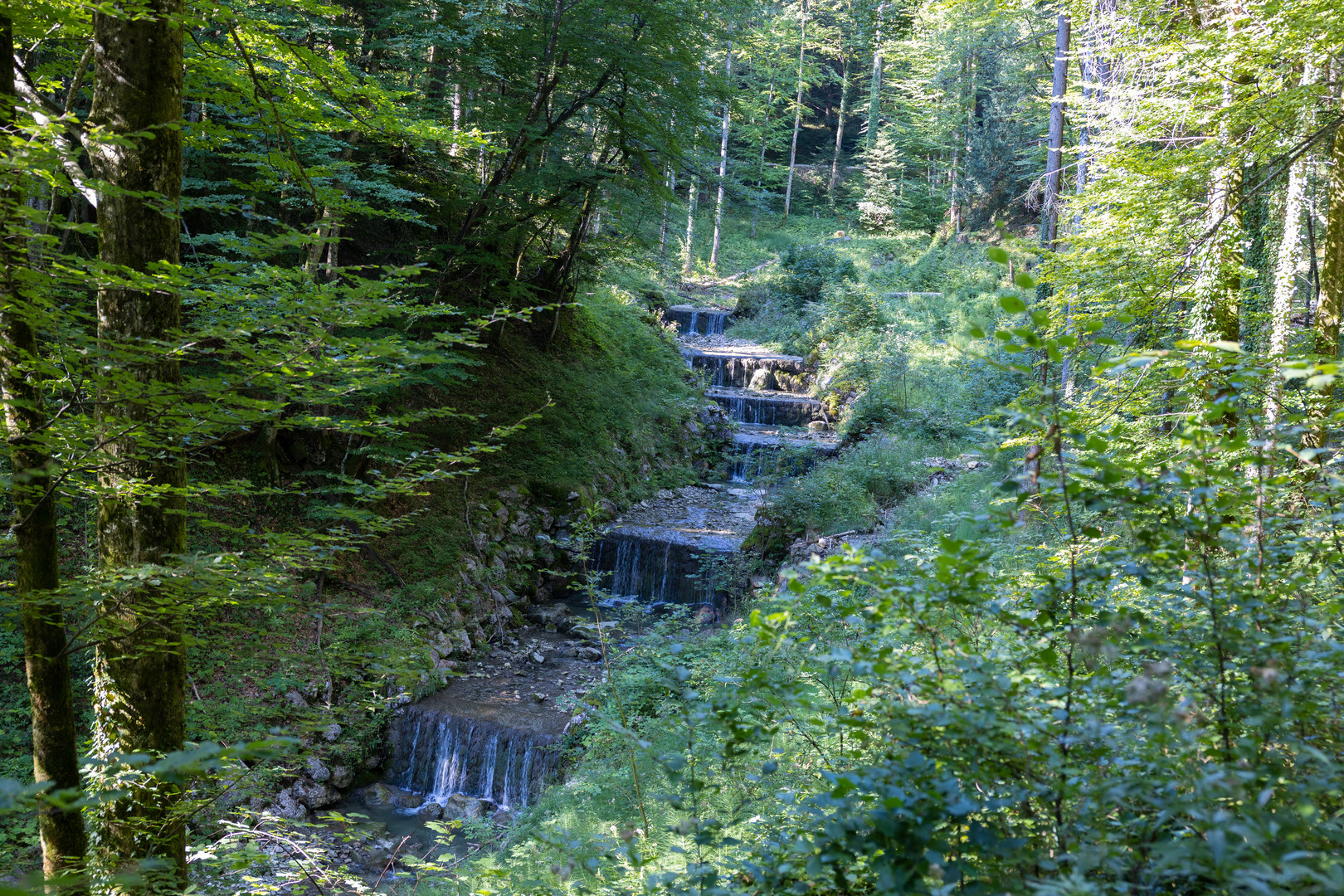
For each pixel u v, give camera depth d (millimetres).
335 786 9953
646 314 27219
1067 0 12398
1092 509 2379
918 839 1969
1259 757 2053
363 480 13602
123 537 4805
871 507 15008
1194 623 2627
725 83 16172
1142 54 8094
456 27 13461
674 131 16266
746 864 2613
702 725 2744
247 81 5598
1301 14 6504
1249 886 1591
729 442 22766
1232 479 2662
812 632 3959
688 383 24875
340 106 6543
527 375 19344
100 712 5035
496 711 11141
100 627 4844
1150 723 2051
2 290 3555
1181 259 7719
